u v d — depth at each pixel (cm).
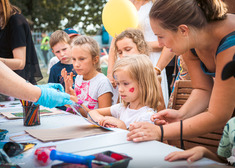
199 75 154
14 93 113
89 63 235
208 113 118
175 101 204
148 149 107
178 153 98
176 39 121
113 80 258
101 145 112
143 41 244
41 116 182
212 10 118
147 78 173
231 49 112
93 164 81
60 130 138
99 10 1445
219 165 91
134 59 174
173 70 317
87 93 238
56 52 295
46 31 1408
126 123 177
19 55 254
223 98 114
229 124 105
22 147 107
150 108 175
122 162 83
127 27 275
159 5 120
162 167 90
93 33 1425
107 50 1100
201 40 123
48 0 1413
